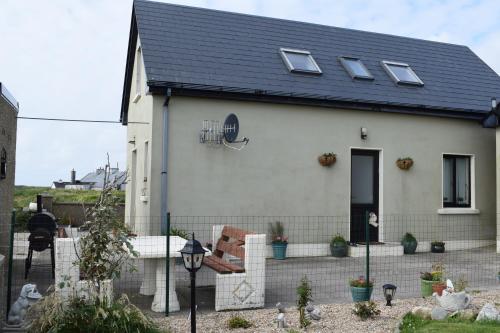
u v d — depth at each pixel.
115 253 5.92
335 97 12.73
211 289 8.66
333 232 12.90
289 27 15.27
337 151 13.05
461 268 10.97
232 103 12.09
